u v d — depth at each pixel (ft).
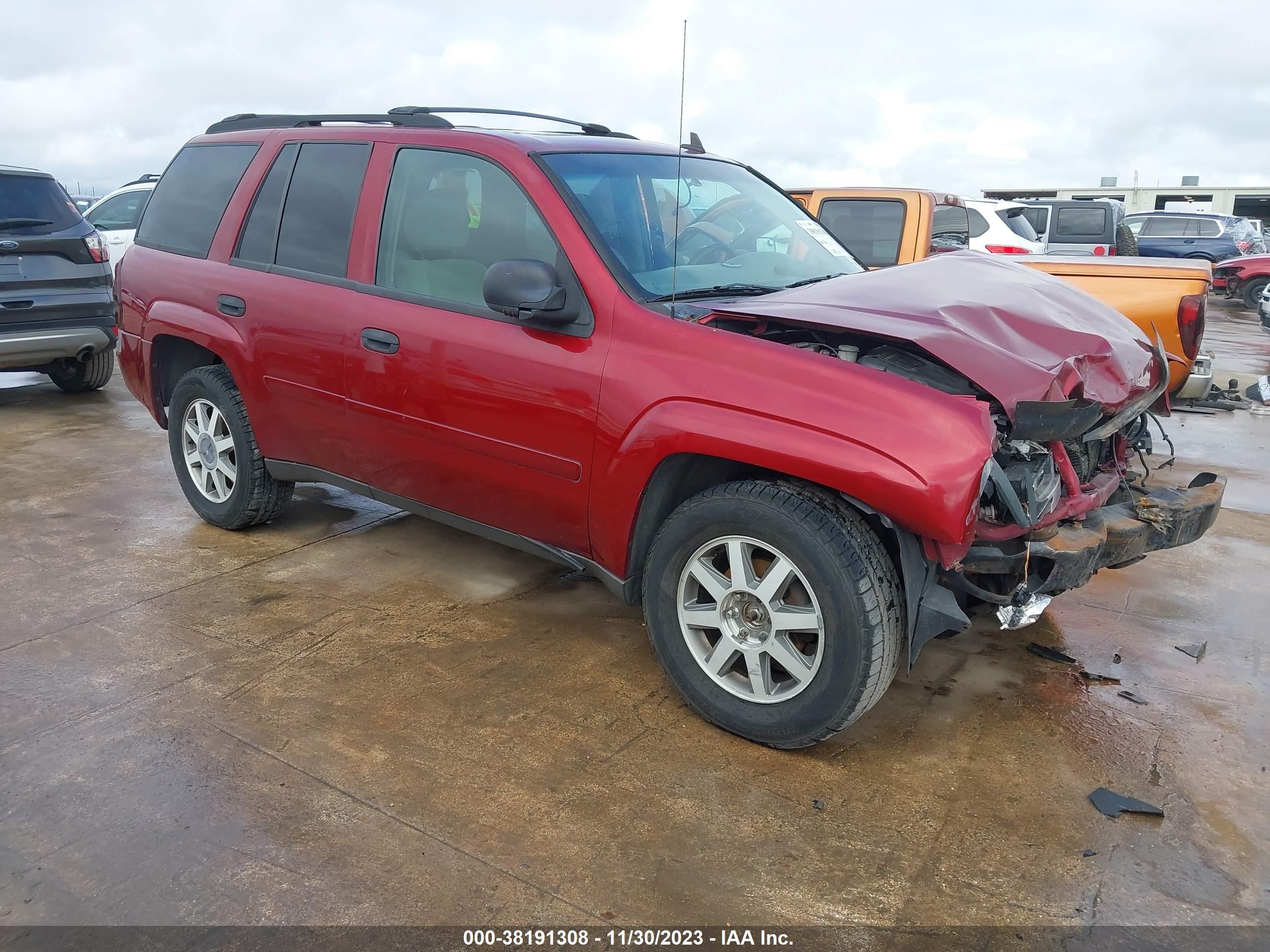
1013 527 9.00
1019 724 10.12
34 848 7.79
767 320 9.58
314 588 13.12
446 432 11.27
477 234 11.14
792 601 9.30
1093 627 12.62
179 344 15.03
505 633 11.90
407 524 15.81
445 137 11.65
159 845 7.86
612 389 9.77
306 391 12.78
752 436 8.82
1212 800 8.85
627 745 9.52
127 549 14.44
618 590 10.57
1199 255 68.39
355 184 12.45
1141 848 8.16
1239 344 41.88
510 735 9.64
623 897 7.41
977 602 9.68
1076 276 19.79
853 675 8.72
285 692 10.33
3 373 29.96
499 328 10.71
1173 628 12.62
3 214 22.45
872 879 7.71
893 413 8.34
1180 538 10.48
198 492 15.23
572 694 10.48
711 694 9.74
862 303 9.78
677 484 9.96
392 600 12.80
